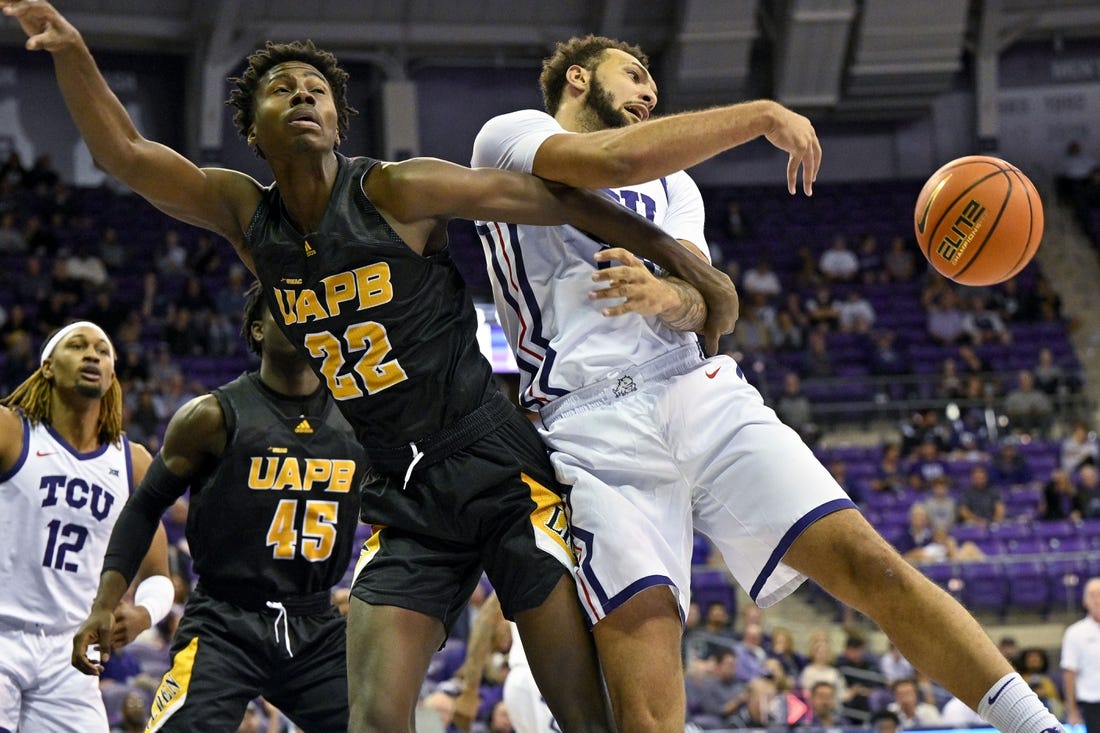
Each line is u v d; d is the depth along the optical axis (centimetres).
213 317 1333
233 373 1295
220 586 373
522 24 1650
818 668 809
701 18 1580
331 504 377
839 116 1741
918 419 1284
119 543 364
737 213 1667
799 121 249
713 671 771
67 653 389
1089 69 1803
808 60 1627
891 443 1256
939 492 1145
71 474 392
